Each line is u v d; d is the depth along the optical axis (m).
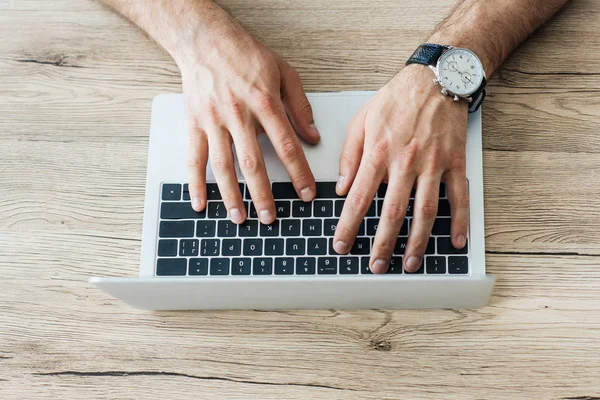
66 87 0.90
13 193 0.86
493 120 0.82
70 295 0.81
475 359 0.74
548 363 0.73
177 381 0.77
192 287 0.67
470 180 0.75
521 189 0.79
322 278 0.65
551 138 0.80
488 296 0.70
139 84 0.89
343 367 0.75
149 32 0.88
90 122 0.88
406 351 0.75
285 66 0.82
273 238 0.75
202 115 0.80
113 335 0.79
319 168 0.78
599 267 0.75
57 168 0.86
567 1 0.85
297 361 0.76
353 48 0.88
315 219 0.75
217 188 0.78
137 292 0.68
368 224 0.75
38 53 0.92
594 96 0.82
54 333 0.80
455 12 0.84
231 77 0.79
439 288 0.66
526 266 0.76
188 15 0.85
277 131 0.76
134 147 0.87
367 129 0.76
